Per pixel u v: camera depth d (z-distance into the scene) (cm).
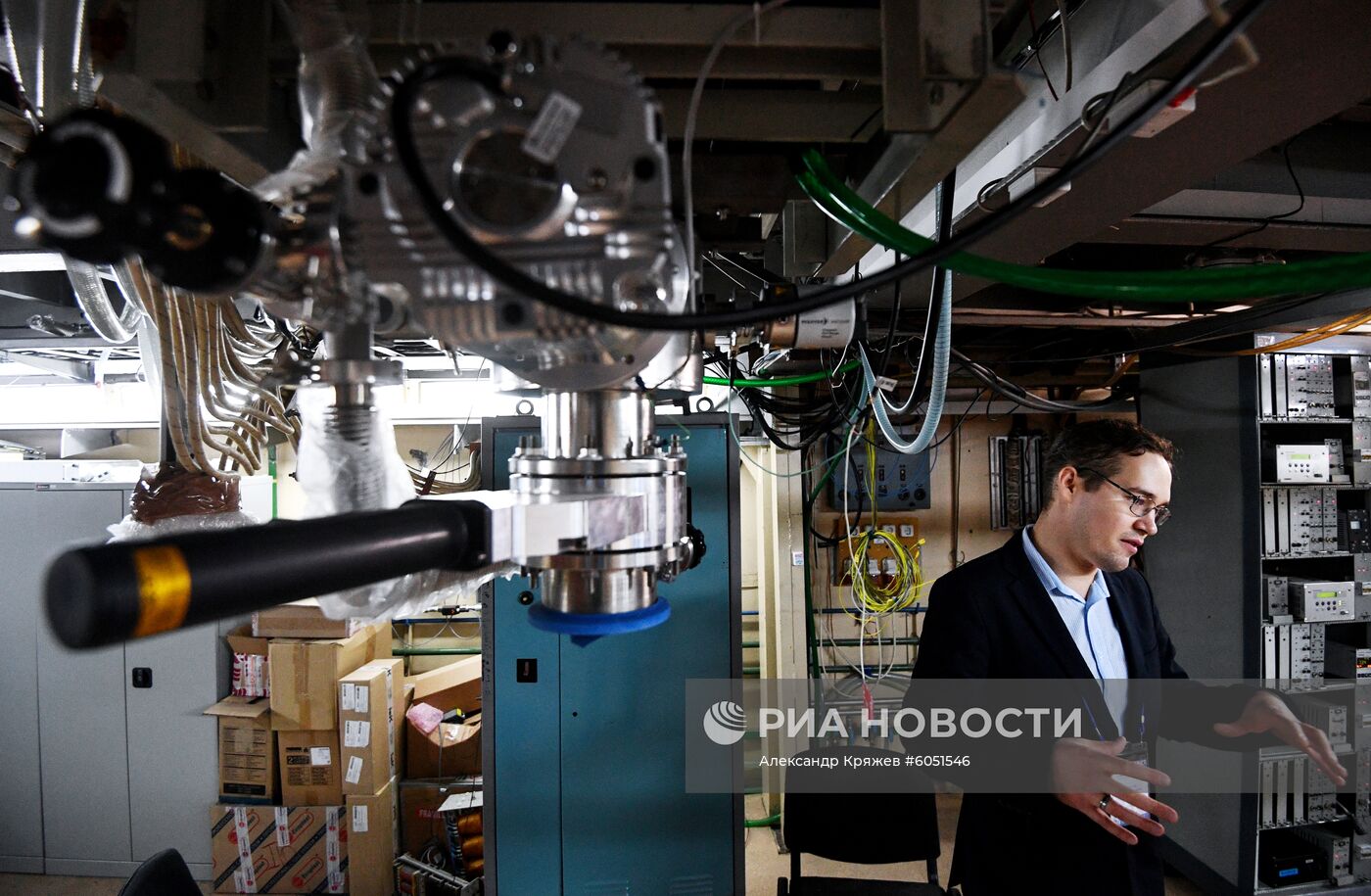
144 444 369
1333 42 59
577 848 199
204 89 50
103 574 30
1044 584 151
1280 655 248
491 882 198
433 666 358
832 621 338
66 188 36
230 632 286
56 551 32
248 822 267
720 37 51
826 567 338
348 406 57
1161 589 272
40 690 281
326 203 47
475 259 36
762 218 100
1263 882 245
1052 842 135
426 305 44
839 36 55
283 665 267
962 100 51
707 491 202
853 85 81
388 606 60
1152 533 143
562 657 200
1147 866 136
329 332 56
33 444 374
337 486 56
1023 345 273
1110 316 204
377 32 53
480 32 53
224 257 43
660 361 69
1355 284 52
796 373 211
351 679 267
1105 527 141
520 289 37
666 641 201
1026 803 139
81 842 279
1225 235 137
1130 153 80
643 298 46
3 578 282
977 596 148
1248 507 238
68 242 38
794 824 199
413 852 280
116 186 37
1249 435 238
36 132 56
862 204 63
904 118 52
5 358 243
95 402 340
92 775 280
